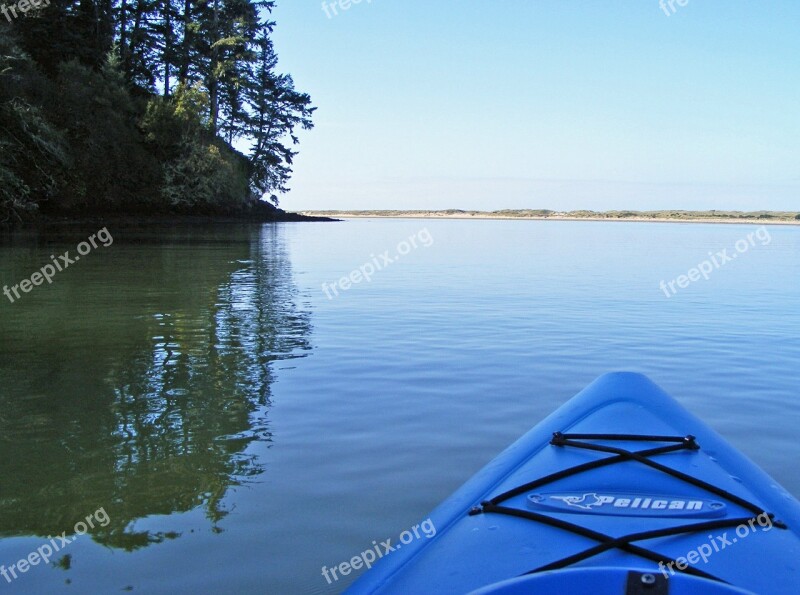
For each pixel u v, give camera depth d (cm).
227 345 917
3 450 547
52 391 702
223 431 591
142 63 4772
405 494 473
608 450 404
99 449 550
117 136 3897
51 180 3294
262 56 5234
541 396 707
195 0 4909
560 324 1111
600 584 260
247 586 369
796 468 524
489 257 2673
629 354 902
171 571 382
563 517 328
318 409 654
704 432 439
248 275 1764
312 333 1008
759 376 798
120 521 436
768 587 276
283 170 5766
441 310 1234
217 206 5084
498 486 376
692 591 254
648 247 3484
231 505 456
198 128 4556
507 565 294
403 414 642
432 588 283
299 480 495
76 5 4347
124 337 959
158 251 2439
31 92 3438
